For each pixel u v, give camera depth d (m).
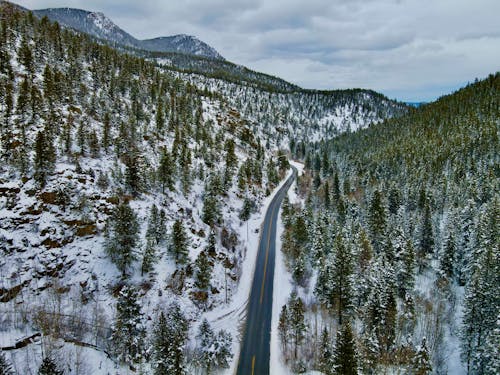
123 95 127.69
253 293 69.38
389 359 50.97
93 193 66.19
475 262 68.31
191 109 154.38
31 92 81.25
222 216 93.94
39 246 54.19
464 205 99.94
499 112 196.75
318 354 50.94
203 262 63.69
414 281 68.50
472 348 53.97
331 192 120.50
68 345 43.16
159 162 91.00
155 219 66.31
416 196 113.19
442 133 192.75
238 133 172.62
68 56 124.44
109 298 54.50
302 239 80.69
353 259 66.25
